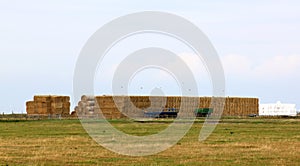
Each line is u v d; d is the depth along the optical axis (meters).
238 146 72.62
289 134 93.44
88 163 57.47
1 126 115.62
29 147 70.88
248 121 141.00
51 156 62.25
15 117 160.25
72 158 60.84
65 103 167.62
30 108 166.25
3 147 70.75
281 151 67.25
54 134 92.12
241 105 197.38
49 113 164.75
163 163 57.50
